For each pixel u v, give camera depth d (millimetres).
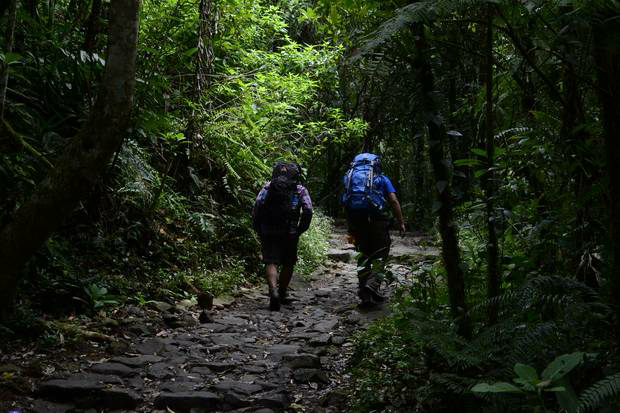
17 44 5664
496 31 3582
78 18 6340
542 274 3451
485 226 3773
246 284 7730
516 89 3855
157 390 3881
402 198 18281
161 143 8195
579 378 2686
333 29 3844
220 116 8641
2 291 3711
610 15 2389
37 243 3688
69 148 3648
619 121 2498
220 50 9516
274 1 11562
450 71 3600
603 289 2943
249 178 9406
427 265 4277
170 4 7926
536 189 3781
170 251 7086
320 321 5941
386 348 4234
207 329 5477
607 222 2953
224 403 3674
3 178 4637
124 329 5078
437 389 3334
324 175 17828
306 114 12703
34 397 3600
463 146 4152
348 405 3660
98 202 6434
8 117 5223
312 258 9617
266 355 4734
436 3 2580
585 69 2875
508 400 2672
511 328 2973
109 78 3609
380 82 3943
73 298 5020
